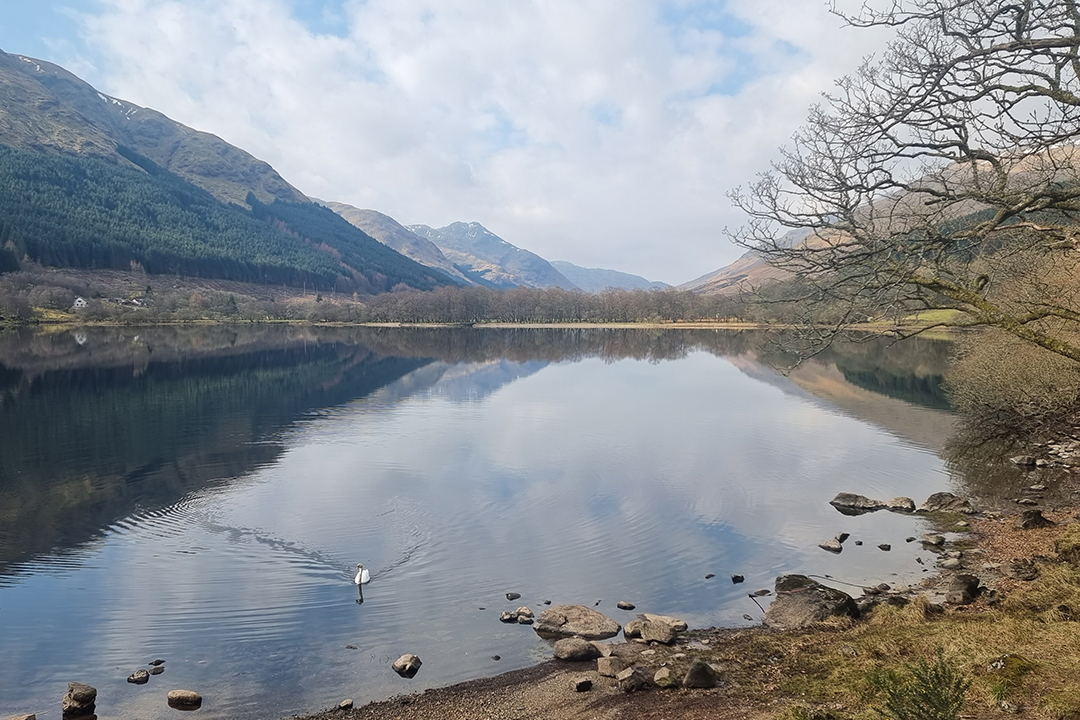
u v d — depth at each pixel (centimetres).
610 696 1099
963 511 2225
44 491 2572
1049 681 802
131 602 1569
